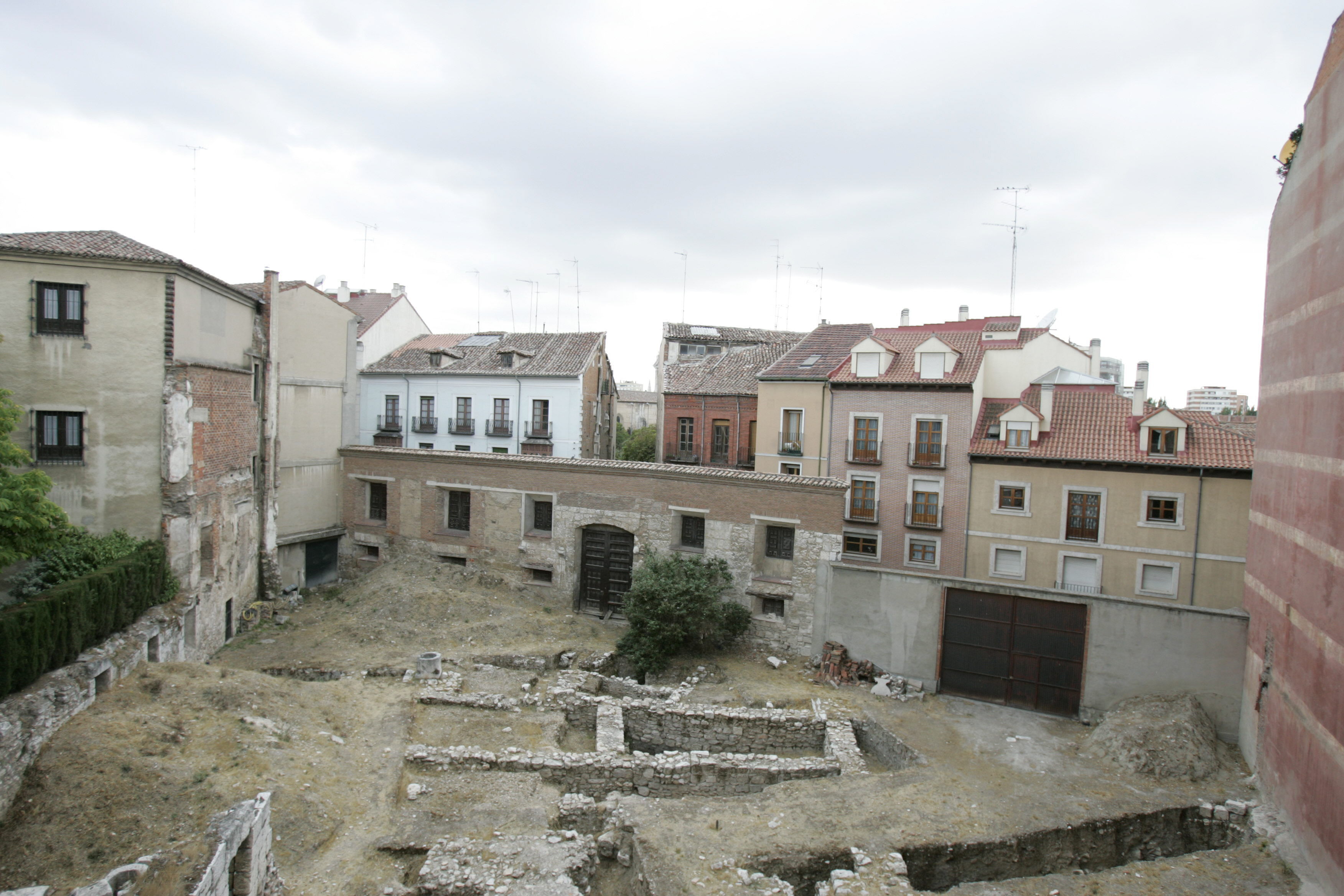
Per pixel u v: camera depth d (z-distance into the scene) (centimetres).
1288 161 1966
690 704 2259
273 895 1243
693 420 4931
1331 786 1419
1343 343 1484
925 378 3969
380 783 1675
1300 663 1625
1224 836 1677
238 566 2867
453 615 2978
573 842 1476
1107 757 1956
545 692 2320
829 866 1444
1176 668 2145
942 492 3906
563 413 4609
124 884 991
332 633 2856
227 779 1505
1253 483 2089
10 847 1261
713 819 1562
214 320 2620
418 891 1322
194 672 2009
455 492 3531
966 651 2409
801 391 4291
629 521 3102
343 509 3738
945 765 1909
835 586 2583
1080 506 3609
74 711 1617
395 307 5316
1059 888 1393
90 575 1902
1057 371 4225
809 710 2277
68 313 2216
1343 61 1548
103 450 2259
